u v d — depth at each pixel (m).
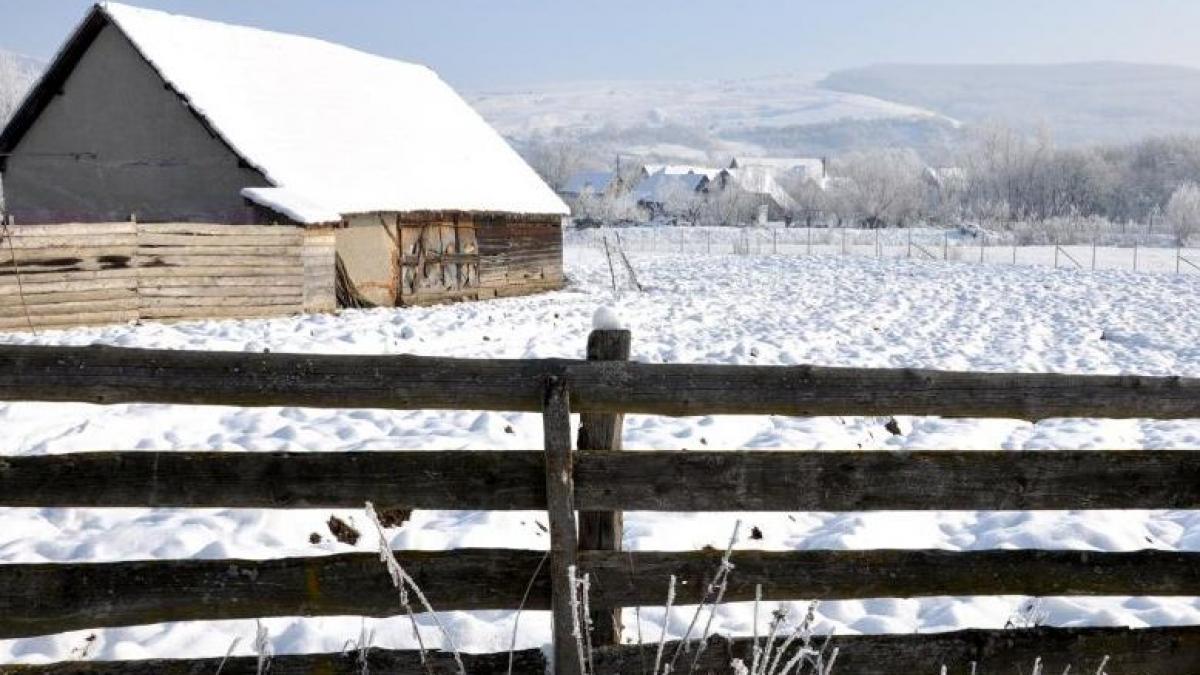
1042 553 4.37
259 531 6.79
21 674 4.12
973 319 23.41
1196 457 4.34
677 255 58.16
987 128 117.81
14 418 9.34
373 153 27.92
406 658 4.23
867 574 4.30
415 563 4.22
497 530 7.01
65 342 14.88
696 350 16.23
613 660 4.22
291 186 23.45
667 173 134.62
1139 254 61.47
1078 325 22.41
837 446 10.09
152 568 4.17
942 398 4.30
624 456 4.22
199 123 24.36
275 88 28.03
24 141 26.38
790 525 7.66
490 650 5.39
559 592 4.18
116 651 5.28
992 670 4.34
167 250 19.56
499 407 4.26
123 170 25.31
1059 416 4.35
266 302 21.41
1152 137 115.56
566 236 82.56
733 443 10.04
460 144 32.88
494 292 30.02
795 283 34.72
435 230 27.50
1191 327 22.06
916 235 85.38
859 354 16.50
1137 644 4.36
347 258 24.59
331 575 4.20
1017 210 109.19
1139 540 7.39
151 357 4.19
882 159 120.50
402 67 36.25
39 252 17.50
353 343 15.18
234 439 9.01
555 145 143.25
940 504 4.30
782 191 121.31
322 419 9.91
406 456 4.23
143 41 24.52
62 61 24.91
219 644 5.39
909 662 4.31
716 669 4.24
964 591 4.34
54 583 4.13
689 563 4.24
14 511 7.25
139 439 9.05
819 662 3.84
